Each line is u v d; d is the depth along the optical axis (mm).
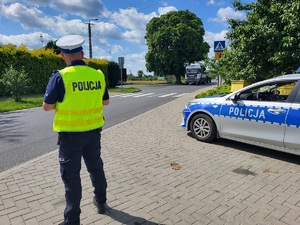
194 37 40219
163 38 39969
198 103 5859
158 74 43375
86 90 2496
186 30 39281
